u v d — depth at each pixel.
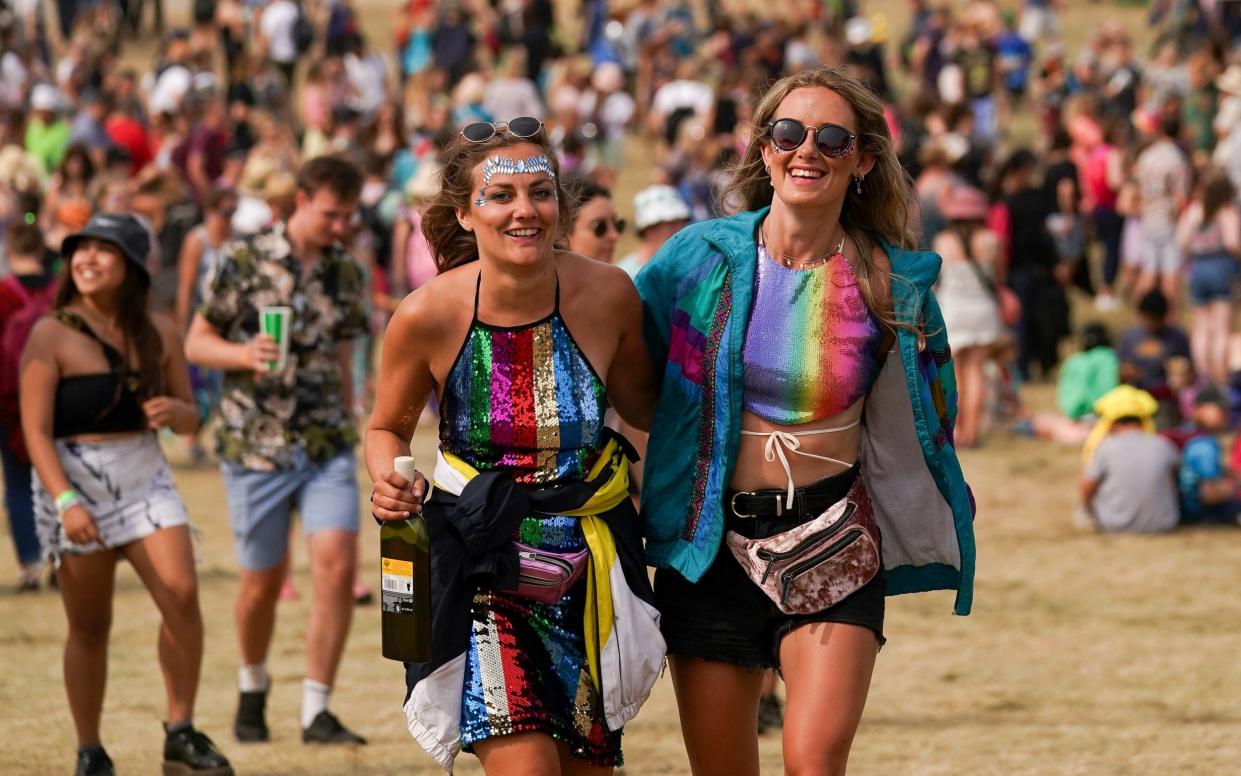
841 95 8.88
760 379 8.88
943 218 29.44
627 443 9.14
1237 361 28.64
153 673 16.33
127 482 12.12
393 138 36.97
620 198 46.75
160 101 45.75
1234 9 55.66
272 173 27.83
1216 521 23.23
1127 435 23.02
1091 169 39.72
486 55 60.59
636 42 59.44
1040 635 17.89
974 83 51.78
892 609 19.16
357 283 14.12
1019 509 24.50
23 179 29.91
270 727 14.45
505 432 8.70
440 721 8.46
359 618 18.89
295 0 57.09
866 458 9.14
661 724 14.65
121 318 12.24
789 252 8.93
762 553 8.85
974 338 28.45
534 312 8.69
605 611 8.69
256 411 13.79
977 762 13.12
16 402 18.86
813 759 8.52
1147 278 36.06
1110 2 76.56
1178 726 14.31
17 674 16.08
